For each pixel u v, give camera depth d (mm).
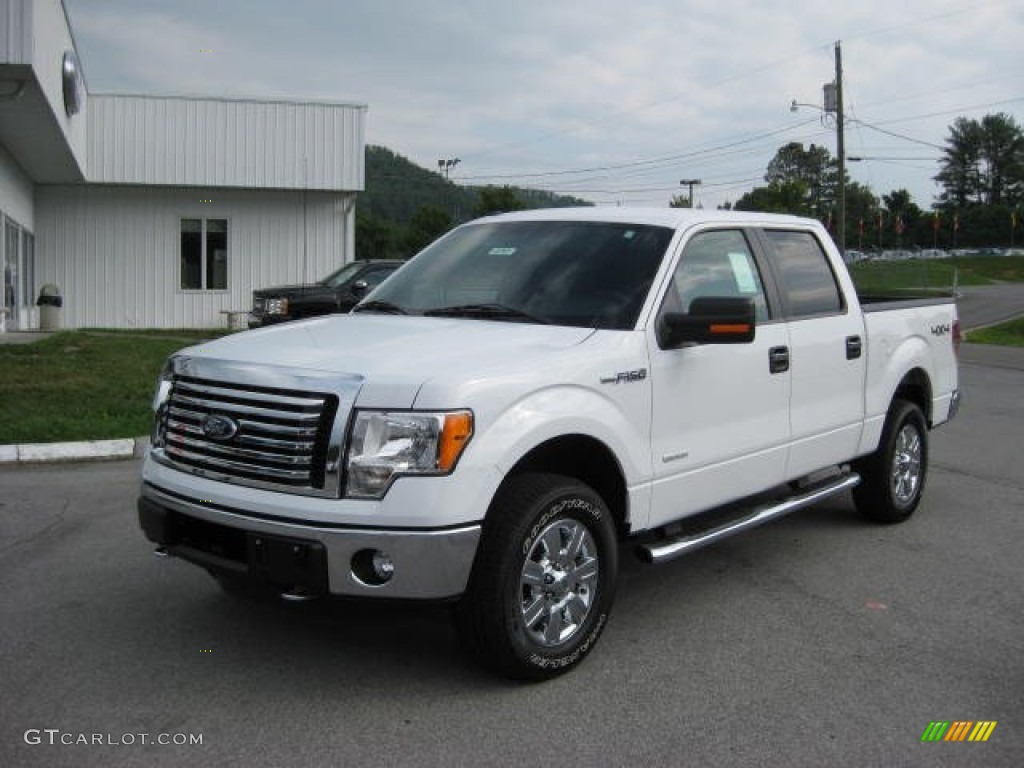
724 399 4973
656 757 3516
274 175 24078
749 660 4414
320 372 3820
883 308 6547
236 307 25000
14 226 20109
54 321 21812
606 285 4777
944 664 4402
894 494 6727
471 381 3789
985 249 128375
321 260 25328
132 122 23250
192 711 3809
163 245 24484
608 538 4301
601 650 4508
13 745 3516
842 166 43062
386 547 3646
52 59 14781
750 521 5211
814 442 5727
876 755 3564
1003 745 3658
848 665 4375
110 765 3387
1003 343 25812
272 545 3744
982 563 5961
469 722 3748
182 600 5020
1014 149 141250
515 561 3881
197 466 4066
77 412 9766
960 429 11039
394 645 4480
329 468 3699
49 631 4590
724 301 4426
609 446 4297
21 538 6078
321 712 3812
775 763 3492
